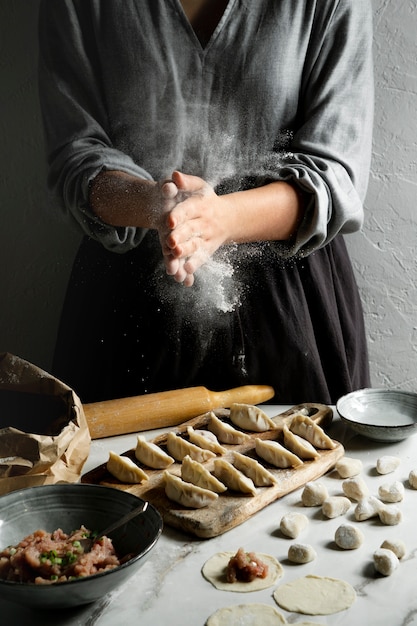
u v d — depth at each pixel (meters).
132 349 1.69
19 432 1.12
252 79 1.60
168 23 1.61
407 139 1.93
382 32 1.87
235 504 1.10
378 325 2.06
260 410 1.36
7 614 0.91
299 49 1.60
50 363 2.13
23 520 1.03
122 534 0.99
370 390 1.43
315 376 1.67
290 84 1.61
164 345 1.67
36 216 2.03
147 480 1.18
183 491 1.10
